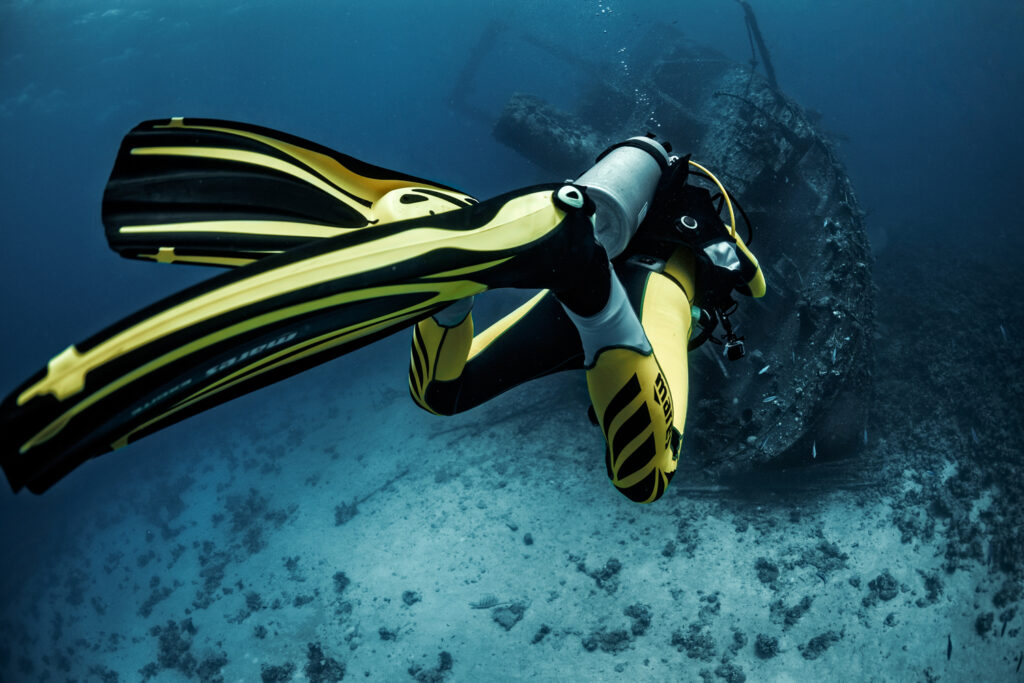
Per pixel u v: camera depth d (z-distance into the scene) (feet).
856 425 54.13
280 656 61.05
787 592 52.65
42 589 89.45
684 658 50.52
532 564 59.31
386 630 58.75
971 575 52.06
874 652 48.73
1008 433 61.26
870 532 55.52
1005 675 46.44
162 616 72.84
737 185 49.55
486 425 74.69
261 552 72.84
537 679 51.93
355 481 76.69
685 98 70.95
